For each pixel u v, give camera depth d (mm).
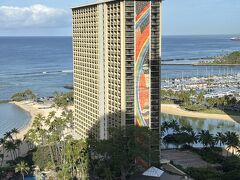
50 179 183250
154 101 194875
